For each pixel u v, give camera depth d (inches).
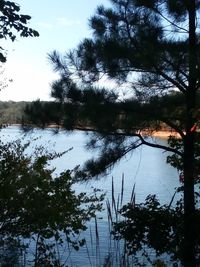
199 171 327.0
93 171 358.3
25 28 204.5
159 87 360.8
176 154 359.9
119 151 362.9
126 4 366.0
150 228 322.0
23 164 199.2
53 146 450.9
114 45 345.4
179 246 319.0
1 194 183.2
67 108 357.4
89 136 364.5
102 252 457.4
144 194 973.8
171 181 1246.3
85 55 362.9
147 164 1886.1
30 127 350.6
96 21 366.6
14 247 207.0
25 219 188.1
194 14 353.7
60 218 189.8
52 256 213.9
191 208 328.5
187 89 349.7
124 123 354.0
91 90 352.8
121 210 343.0
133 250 329.1
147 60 342.6
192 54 327.6
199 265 315.9
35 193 189.5
